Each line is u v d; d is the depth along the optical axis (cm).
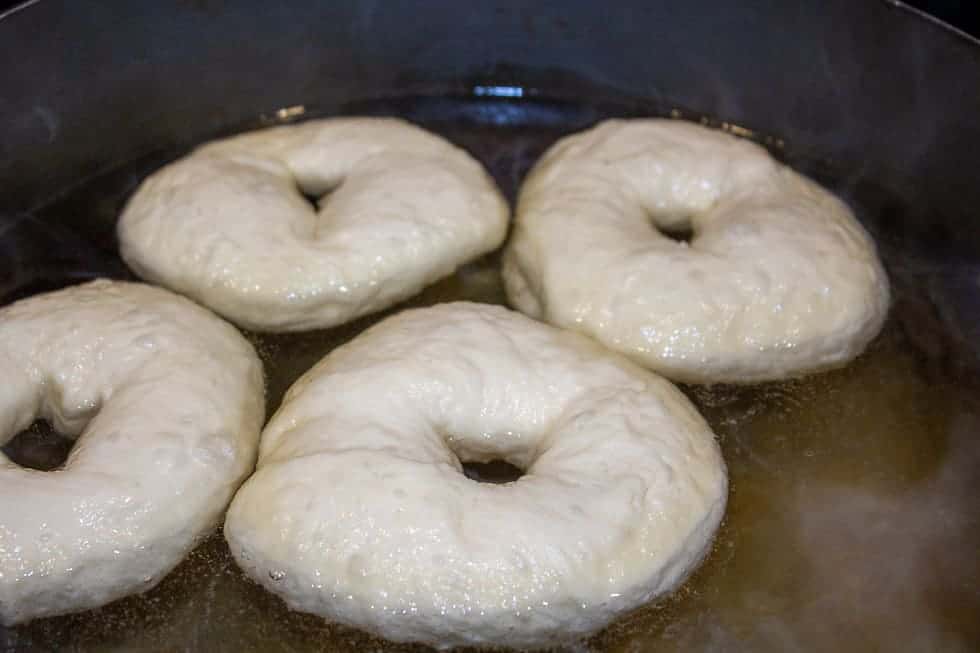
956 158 42
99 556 34
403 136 43
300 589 33
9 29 40
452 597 33
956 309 41
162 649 34
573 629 33
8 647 34
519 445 36
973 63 40
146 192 41
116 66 42
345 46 45
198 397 36
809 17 42
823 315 38
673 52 45
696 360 38
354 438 34
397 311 40
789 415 39
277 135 43
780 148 46
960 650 34
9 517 33
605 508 33
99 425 35
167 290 40
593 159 42
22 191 42
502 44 46
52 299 38
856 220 42
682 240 42
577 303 38
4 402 36
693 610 35
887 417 39
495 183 43
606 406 35
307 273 39
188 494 34
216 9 43
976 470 38
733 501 37
